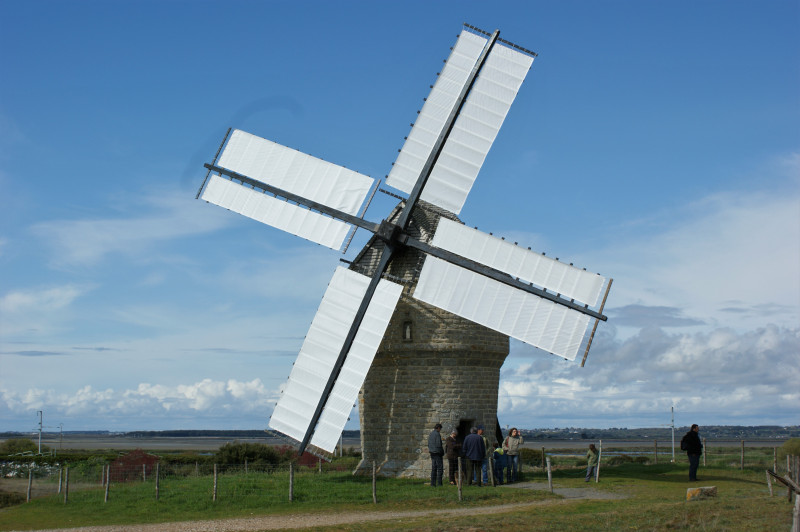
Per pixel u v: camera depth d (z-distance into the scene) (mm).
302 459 50719
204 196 32156
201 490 27641
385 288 28719
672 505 21438
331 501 25312
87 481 39031
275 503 25234
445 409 30094
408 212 29578
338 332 28781
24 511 25781
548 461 26438
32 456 58281
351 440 167500
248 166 31938
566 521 19516
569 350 27031
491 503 24344
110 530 21625
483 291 28234
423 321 30422
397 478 29766
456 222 29125
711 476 31047
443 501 24672
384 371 31312
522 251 28250
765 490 26219
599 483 28719
